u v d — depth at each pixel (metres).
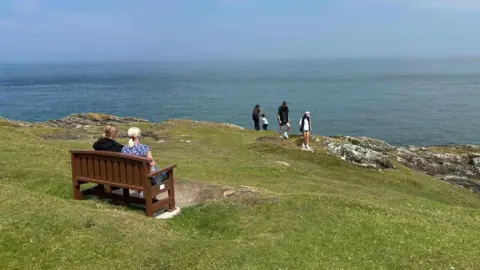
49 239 10.13
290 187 20.61
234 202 14.29
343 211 13.77
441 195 26.36
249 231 11.95
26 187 15.42
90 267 9.29
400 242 11.41
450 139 74.50
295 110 111.00
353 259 10.32
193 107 118.69
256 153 30.97
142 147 13.98
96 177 13.51
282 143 34.62
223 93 159.38
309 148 32.25
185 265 9.65
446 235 12.50
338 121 94.12
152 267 9.53
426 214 16.12
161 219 12.73
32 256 9.48
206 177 20.66
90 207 12.70
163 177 13.89
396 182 27.53
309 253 10.48
